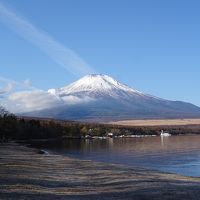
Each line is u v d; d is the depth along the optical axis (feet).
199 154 418.10
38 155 328.08
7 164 211.00
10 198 109.60
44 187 134.41
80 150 510.58
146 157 384.68
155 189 131.85
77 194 121.19
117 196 118.11
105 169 211.61
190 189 132.16
